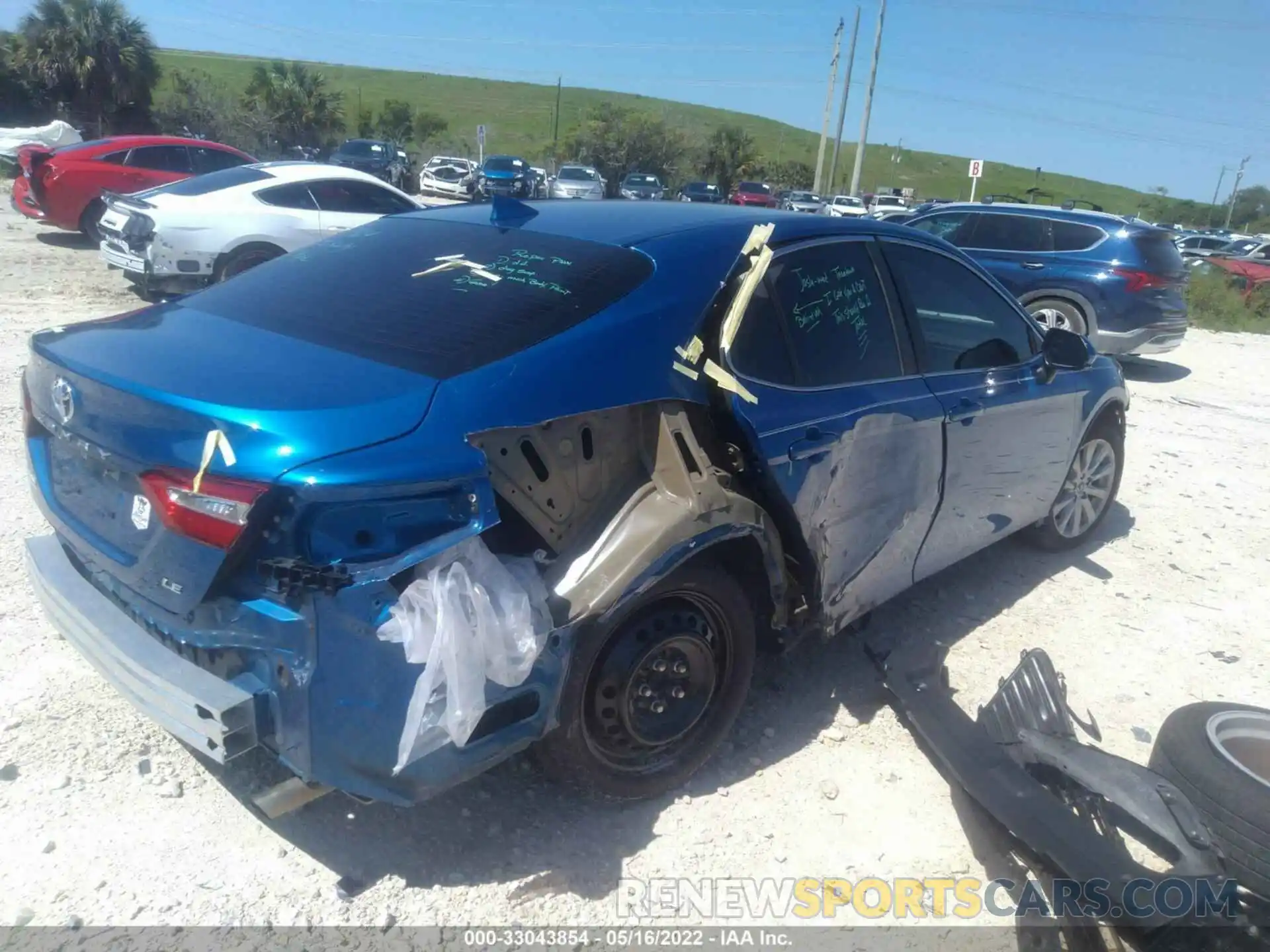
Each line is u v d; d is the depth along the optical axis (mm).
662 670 3184
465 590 2543
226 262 10031
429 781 2619
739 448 3324
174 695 2525
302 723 2473
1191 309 19016
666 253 3338
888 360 3951
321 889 2859
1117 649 4699
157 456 2545
